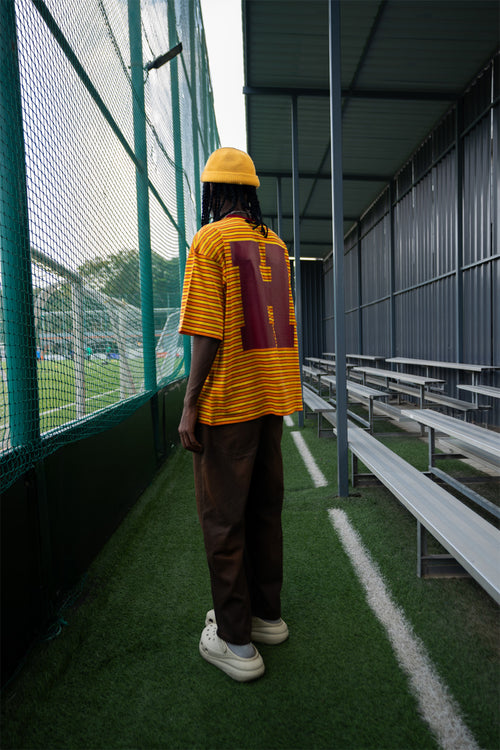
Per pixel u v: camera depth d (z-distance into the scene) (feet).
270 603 4.76
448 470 11.46
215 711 3.94
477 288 18.53
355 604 5.54
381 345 32.24
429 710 3.88
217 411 4.07
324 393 32.99
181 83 17.63
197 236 4.05
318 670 4.41
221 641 4.42
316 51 16.74
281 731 3.70
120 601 5.77
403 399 26.35
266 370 4.20
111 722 3.85
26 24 4.94
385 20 15.12
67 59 6.22
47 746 3.61
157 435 12.23
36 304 5.24
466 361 19.56
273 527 4.65
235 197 4.34
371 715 3.84
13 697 4.14
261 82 18.53
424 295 24.22
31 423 4.92
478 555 4.21
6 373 4.71
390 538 7.43
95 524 7.03
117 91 8.94
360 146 24.54
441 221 21.85
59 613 5.44
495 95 16.92
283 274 4.57
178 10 16.97
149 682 4.32
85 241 6.95
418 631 4.99
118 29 9.04
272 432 4.46
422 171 24.20
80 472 6.45
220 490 4.15
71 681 4.37
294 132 17.84
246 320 4.12
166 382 14.16
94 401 7.45
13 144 4.64
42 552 5.01
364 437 10.14
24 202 4.84
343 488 9.48
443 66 17.61
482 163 18.02
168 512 9.01
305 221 38.58
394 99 19.42
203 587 6.09
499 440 7.90
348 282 41.83
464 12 14.79
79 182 6.68
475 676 4.27
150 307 11.56
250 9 14.76
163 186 13.87
